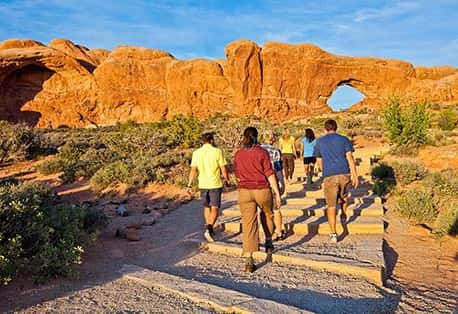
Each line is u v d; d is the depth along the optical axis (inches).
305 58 3031.5
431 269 207.5
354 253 225.1
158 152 773.3
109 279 204.2
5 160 705.6
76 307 166.9
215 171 272.8
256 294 178.1
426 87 3046.3
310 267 213.2
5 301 171.9
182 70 2999.5
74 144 783.1
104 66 2987.2
